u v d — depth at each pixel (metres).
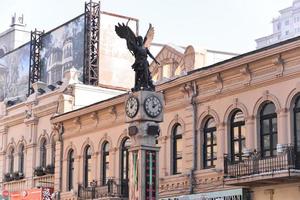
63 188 42.53
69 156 42.69
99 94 46.12
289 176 25.72
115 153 38.22
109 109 38.69
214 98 31.66
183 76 33.03
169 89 34.25
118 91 47.47
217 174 30.66
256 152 28.38
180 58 39.78
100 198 37.00
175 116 33.94
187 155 32.78
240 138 30.22
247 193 29.03
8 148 51.12
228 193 29.77
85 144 41.06
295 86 27.50
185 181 32.56
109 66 49.19
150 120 25.19
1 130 52.28
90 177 40.38
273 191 28.02
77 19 50.06
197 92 32.66
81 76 48.31
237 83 30.39
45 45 53.59
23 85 54.66
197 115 32.56
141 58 25.86
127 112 25.78
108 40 49.50
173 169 33.91
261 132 29.11
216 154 31.33
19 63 55.88
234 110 30.59
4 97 57.47
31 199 45.19
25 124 49.22
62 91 45.19
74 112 41.53
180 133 33.81
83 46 48.75
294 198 26.97
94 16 49.38
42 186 45.22
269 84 28.77
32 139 47.88
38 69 53.84
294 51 27.41
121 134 37.78
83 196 39.22
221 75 31.17
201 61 36.09
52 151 45.84
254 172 27.45
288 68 27.86
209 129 32.06
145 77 25.78
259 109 29.27
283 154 26.44
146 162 24.83
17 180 48.69
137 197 24.58
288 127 27.62
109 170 38.59
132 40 25.97
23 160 49.31
